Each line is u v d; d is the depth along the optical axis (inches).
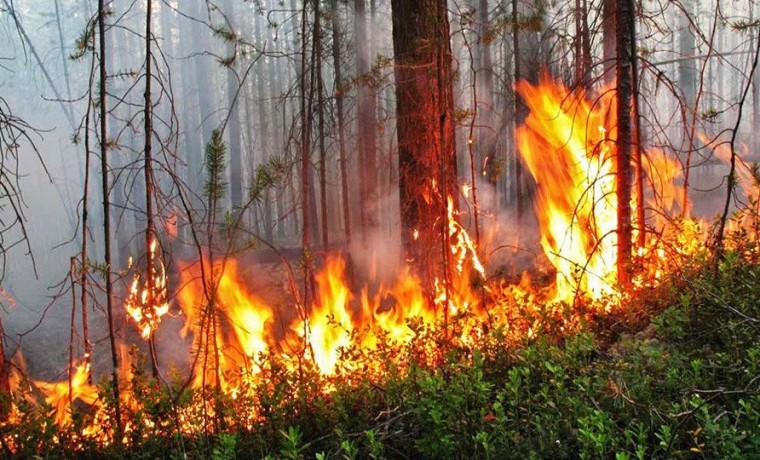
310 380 136.9
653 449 99.6
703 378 114.0
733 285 144.3
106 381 141.3
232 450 104.3
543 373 121.5
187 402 129.0
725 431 89.7
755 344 117.4
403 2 237.8
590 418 100.0
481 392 111.0
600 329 157.9
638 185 194.9
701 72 199.2
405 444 116.6
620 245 189.3
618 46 196.4
